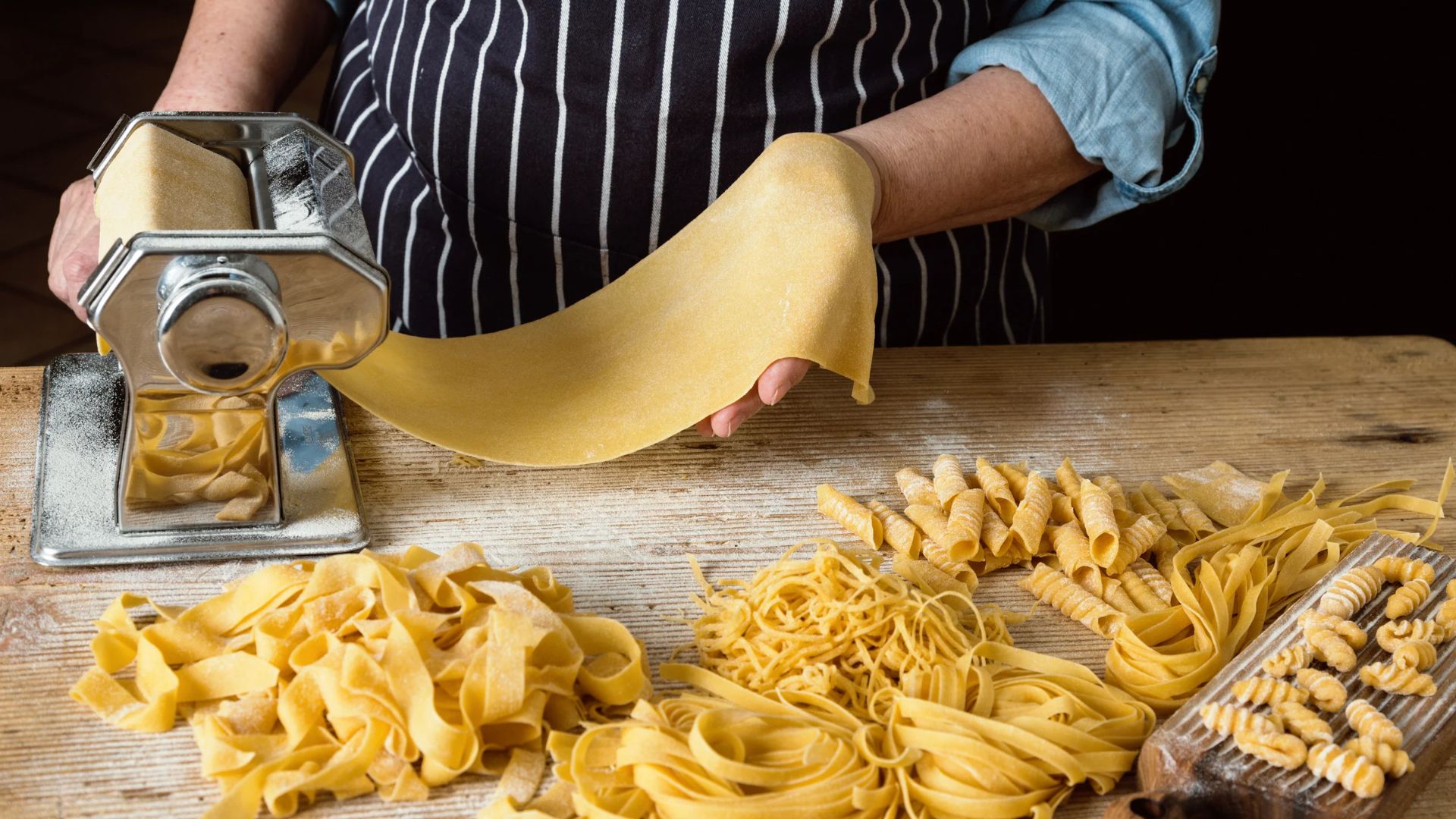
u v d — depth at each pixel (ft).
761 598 2.84
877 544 3.15
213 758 2.35
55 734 2.44
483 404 3.33
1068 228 4.25
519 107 3.84
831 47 3.79
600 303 3.58
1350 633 2.69
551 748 2.44
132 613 2.73
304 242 2.60
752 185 3.42
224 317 2.54
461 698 2.39
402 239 4.21
